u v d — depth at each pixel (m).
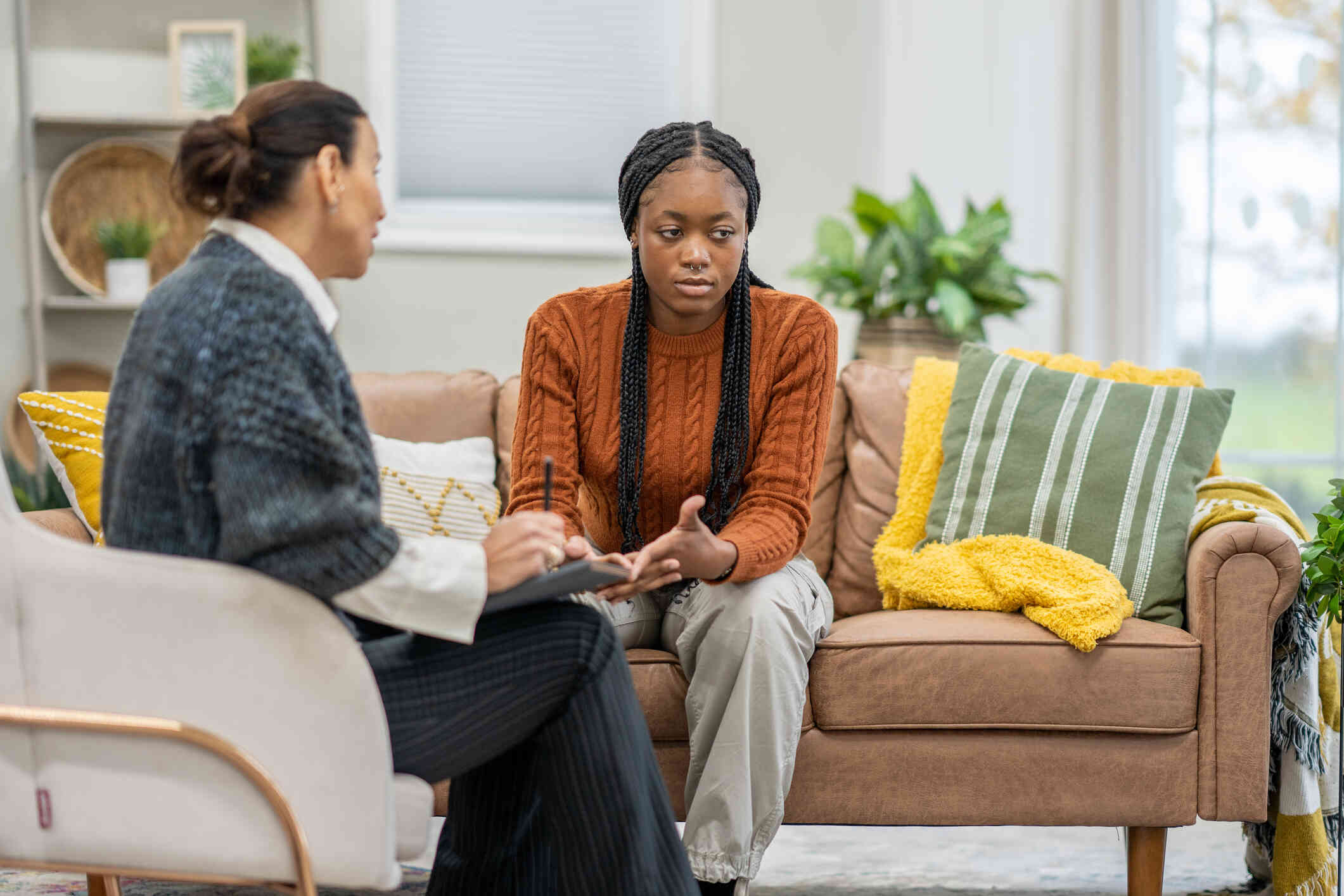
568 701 1.63
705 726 2.14
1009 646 2.27
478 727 1.60
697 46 4.82
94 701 1.40
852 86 4.89
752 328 2.27
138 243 4.38
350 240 1.60
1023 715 2.27
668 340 2.26
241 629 1.39
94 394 2.61
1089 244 4.48
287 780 1.42
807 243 4.91
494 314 4.75
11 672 1.40
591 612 1.67
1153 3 4.37
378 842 1.43
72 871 1.45
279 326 1.40
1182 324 4.47
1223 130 4.37
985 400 2.76
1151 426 2.61
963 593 2.48
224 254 1.49
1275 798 2.36
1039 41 4.55
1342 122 4.09
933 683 2.26
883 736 2.28
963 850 2.82
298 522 1.35
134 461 1.42
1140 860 2.34
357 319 4.66
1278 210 4.24
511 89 4.84
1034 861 2.74
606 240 4.81
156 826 1.43
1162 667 2.26
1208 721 2.27
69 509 2.48
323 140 1.54
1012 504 2.62
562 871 1.66
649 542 2.35
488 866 1.96
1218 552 2.27
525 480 2.24
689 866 1.71
